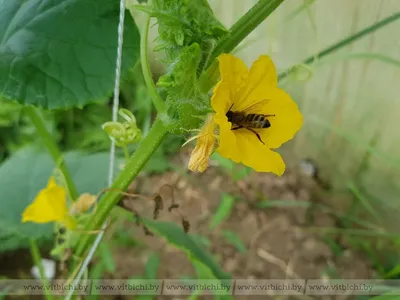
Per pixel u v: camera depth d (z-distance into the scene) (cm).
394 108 29
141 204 33
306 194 35
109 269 27
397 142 30
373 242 33
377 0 26
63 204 16
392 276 28
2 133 35
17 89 15
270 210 34
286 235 32
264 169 12
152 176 35
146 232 19
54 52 15
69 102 15
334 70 31
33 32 15
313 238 32
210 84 14
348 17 28
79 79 15
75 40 15
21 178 23
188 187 34
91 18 15
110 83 15
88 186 23
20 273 30
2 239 26
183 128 14
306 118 35
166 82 13
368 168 33
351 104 32
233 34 13
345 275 31
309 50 30
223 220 33
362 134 32
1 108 31
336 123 33
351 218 33
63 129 36
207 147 13
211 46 13
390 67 28
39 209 16
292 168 37
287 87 34
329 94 32
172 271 30
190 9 12
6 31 15
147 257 30
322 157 35
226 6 30
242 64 12
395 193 32
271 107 13
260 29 31
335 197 35
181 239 20
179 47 13
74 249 19
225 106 12
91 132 35
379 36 28
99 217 17
